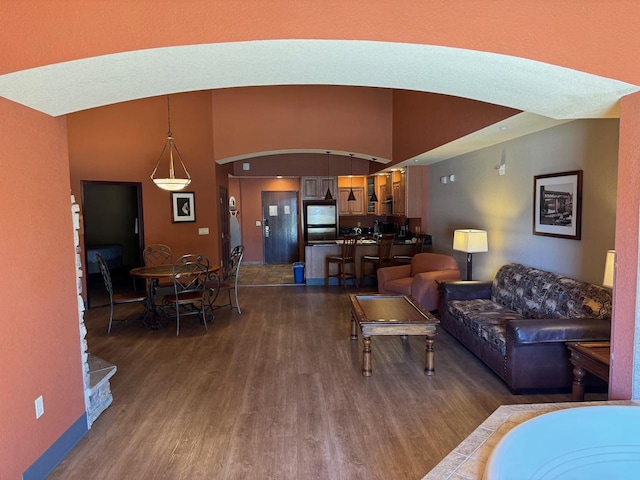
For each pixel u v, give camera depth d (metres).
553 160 3.96
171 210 7.08
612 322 2.19
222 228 8.23
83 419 2.81
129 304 6.65
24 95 2.11
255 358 4.20
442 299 4.98
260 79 2.35
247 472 2.40
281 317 5.71
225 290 7.49
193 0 1.78
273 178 10.82
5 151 2.07
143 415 3.07
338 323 5.39
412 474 2.36
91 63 1.86
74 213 2.78
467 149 5.52
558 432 1.71
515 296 4.25
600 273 3.39
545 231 4.08
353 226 10.78
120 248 9.27
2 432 2.02
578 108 2.50
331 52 1.93
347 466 2.44
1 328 2.02
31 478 2.24
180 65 2.03
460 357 4.14
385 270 6.29
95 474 2.40
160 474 2.39
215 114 7.56
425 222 7.84
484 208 5.43
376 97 7.71
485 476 1.39
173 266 5.00
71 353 2.68
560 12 1.89
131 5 1.78
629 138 2.08
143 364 4.07
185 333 5.05
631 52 1.93
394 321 3.68
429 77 2.25
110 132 6.36
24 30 1.80
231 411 3.11
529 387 3.27
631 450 1.75
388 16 1.82
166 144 6.96
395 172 8.75
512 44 1.88
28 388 2.23
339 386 3.51
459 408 3.11
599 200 3.38
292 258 11.09
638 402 1.95
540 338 3.15
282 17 1.80
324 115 7.65
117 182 6.48
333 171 9.88
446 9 1.84
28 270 2.24
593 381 3.14
